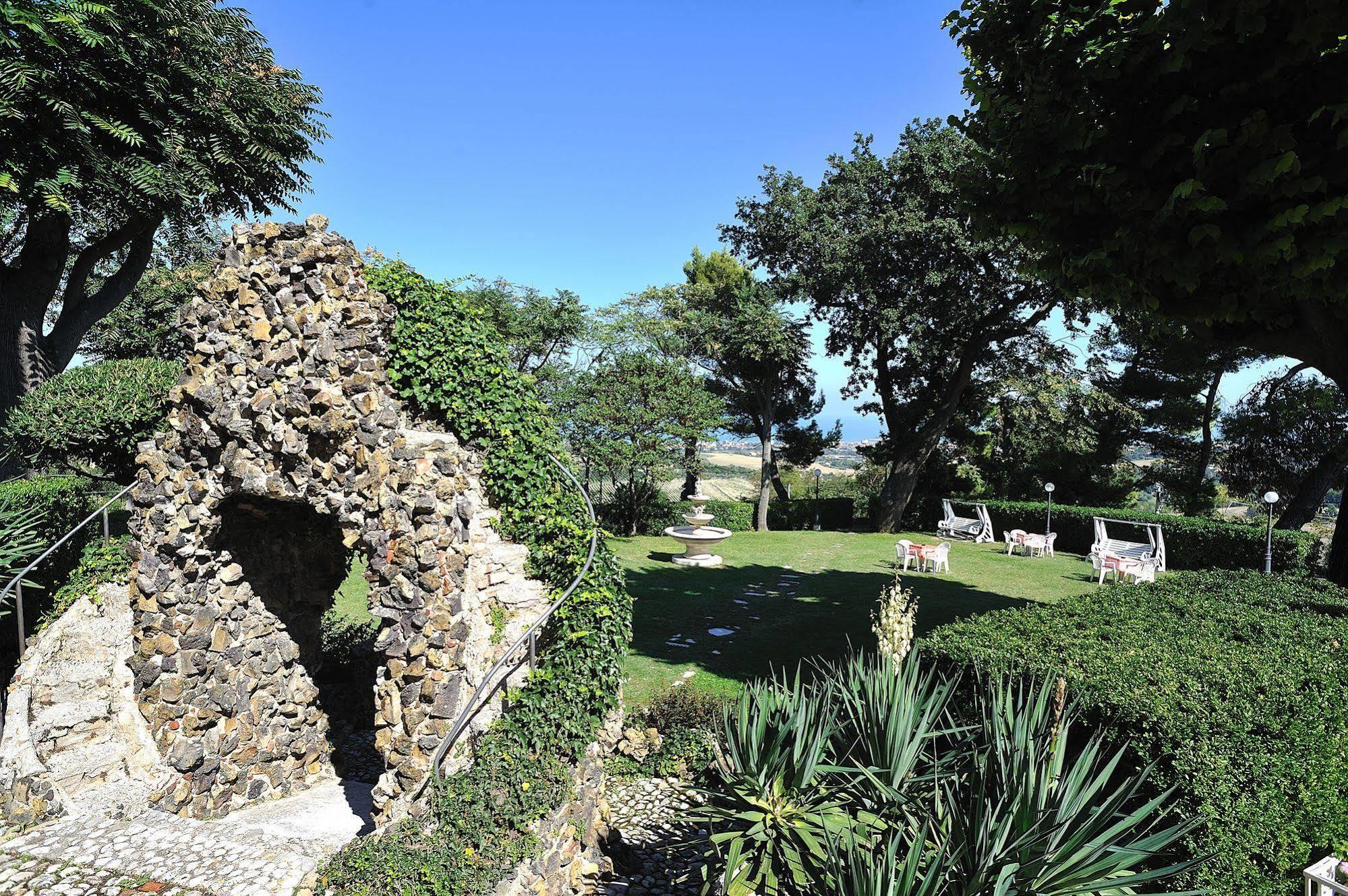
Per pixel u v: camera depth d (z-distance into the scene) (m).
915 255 22.89
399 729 6.10
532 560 6.91
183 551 6.85
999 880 3.29
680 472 26.38
